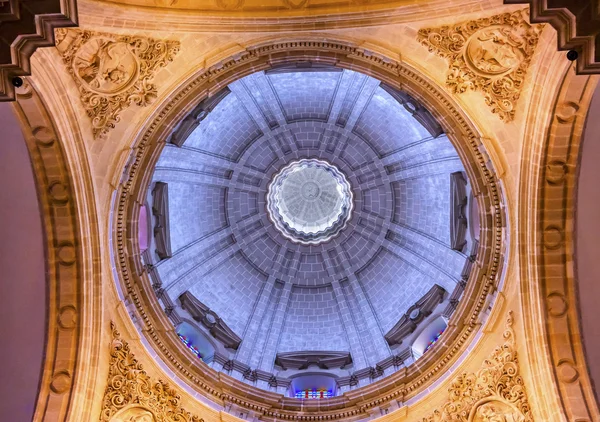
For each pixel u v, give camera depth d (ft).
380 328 85.71
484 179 55.83
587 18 33.42
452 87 53.21
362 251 93.56
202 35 51.08
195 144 86.63
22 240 52.54
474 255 73.87
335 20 50.31
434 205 87.25
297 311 91.76
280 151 94.79
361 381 78.43
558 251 53.67
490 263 58.03
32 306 53.01
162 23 49.16
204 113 80.02
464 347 59.26
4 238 52.08
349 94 87.81
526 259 54.34
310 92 88.22
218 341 82.99
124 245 57.98
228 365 79.56
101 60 49.42
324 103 90.27
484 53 50.44
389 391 62.44
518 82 50.72
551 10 34.17
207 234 90.89
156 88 53.06
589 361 51.90
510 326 55.57
